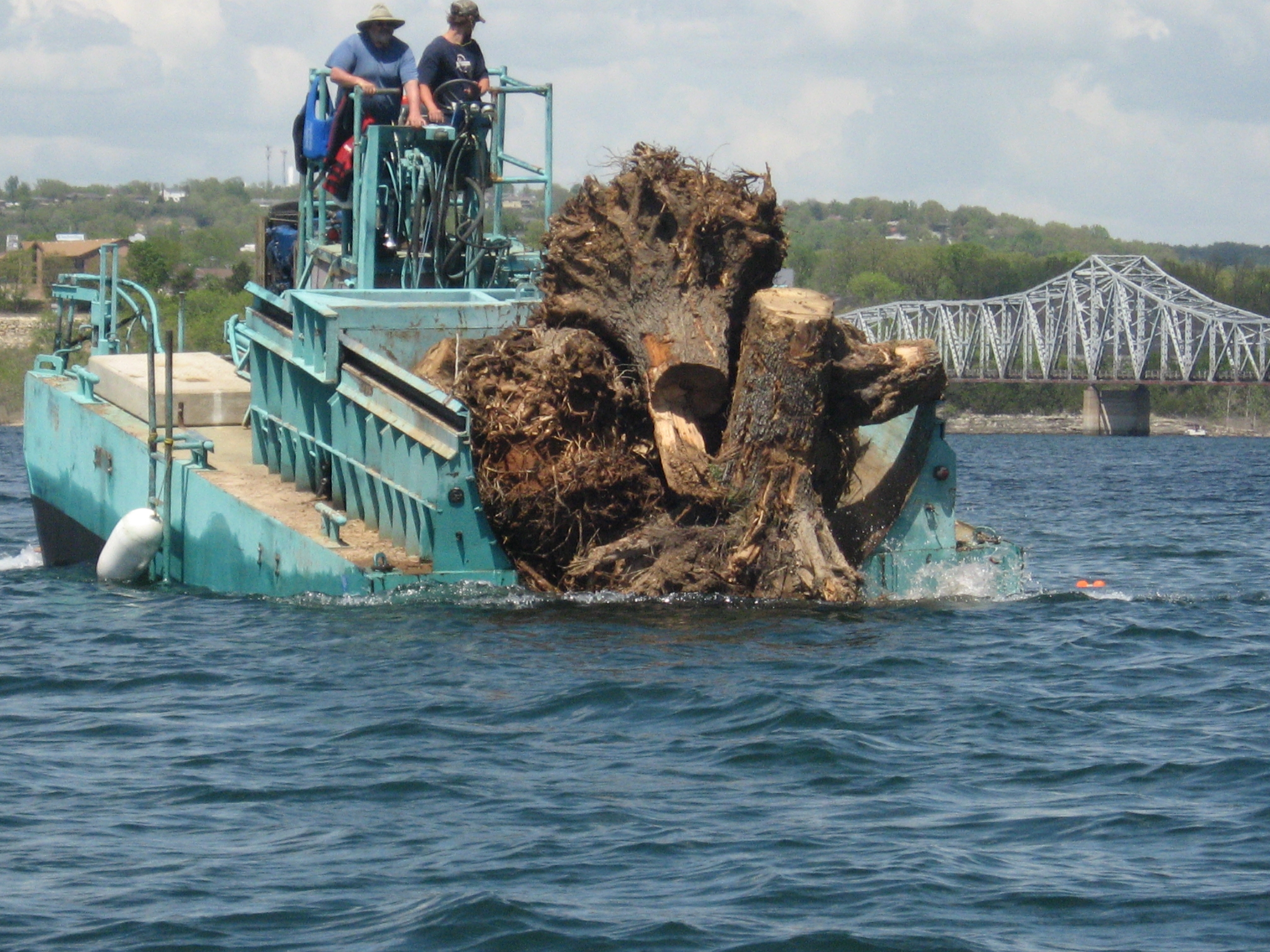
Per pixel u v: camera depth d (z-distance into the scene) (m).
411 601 42.22
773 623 40.25
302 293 47.41
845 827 25.39
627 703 32.34
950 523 46.62
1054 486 134.75
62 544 58.16
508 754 29.03
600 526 43.31
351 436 45.47
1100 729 31.23
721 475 42.91
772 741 29.70
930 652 37.78
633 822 25.48
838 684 34.28
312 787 27.22
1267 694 34.25
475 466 42.44
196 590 48.47
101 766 28.58
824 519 43.41
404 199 53.91
